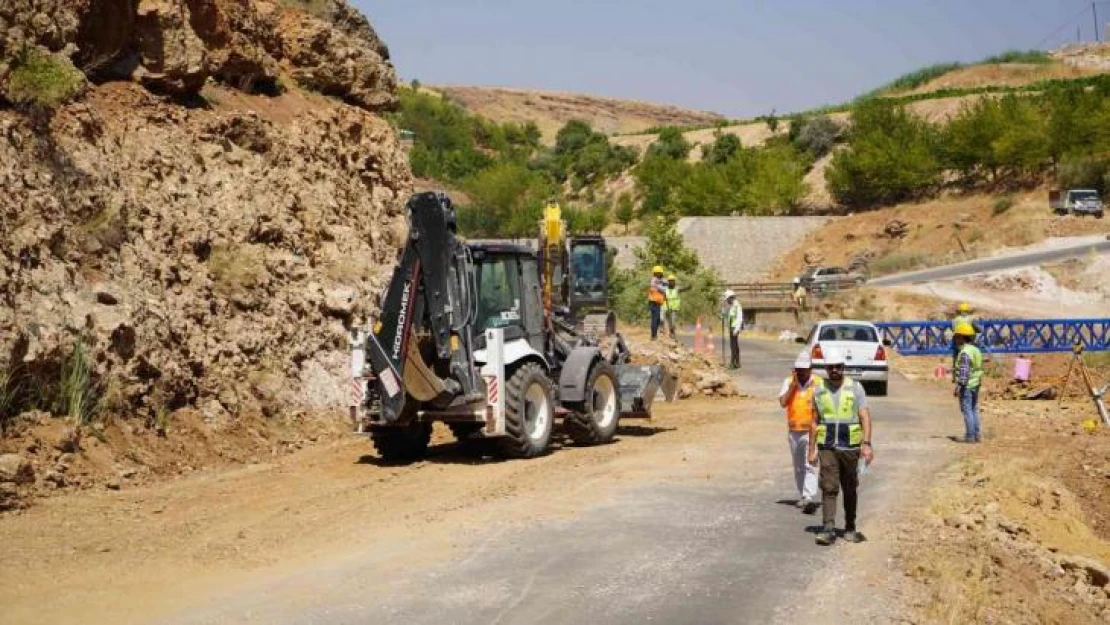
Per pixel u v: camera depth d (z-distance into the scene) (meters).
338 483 14.73
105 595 9.36
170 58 20.78
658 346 29.58
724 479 14.96
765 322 61.88
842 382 11.45
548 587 9.60
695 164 134.25
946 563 10.51
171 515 12.57
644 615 8.84
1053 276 64.81
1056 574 12.34
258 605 9.05
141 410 15.67
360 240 23.14
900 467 16.28
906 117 114.50
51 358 14.45
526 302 17.55
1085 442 20.62
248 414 17.55
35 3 18.03
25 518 12.02
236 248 19.58
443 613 8.83
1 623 8.51
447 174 122.94
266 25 25.52
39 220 15.67
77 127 17.66
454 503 13.20
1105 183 90.00
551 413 17.27
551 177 149.38
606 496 13.67
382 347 15.98
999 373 37.59
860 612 9.04
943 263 79.94
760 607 9.11
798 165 116.00
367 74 27.94
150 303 16.77
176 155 19.67
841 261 90.12
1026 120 96.00
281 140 22.70
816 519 12.48
